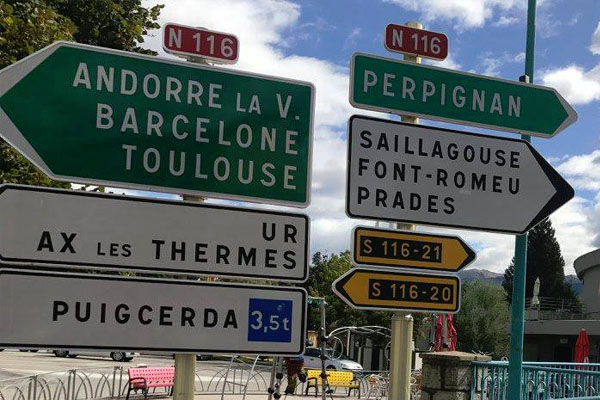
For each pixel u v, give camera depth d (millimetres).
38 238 3334
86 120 3510
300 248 3773
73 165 3465
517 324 5691
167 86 3662
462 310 56125
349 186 4301
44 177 6754
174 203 3578
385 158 4398
